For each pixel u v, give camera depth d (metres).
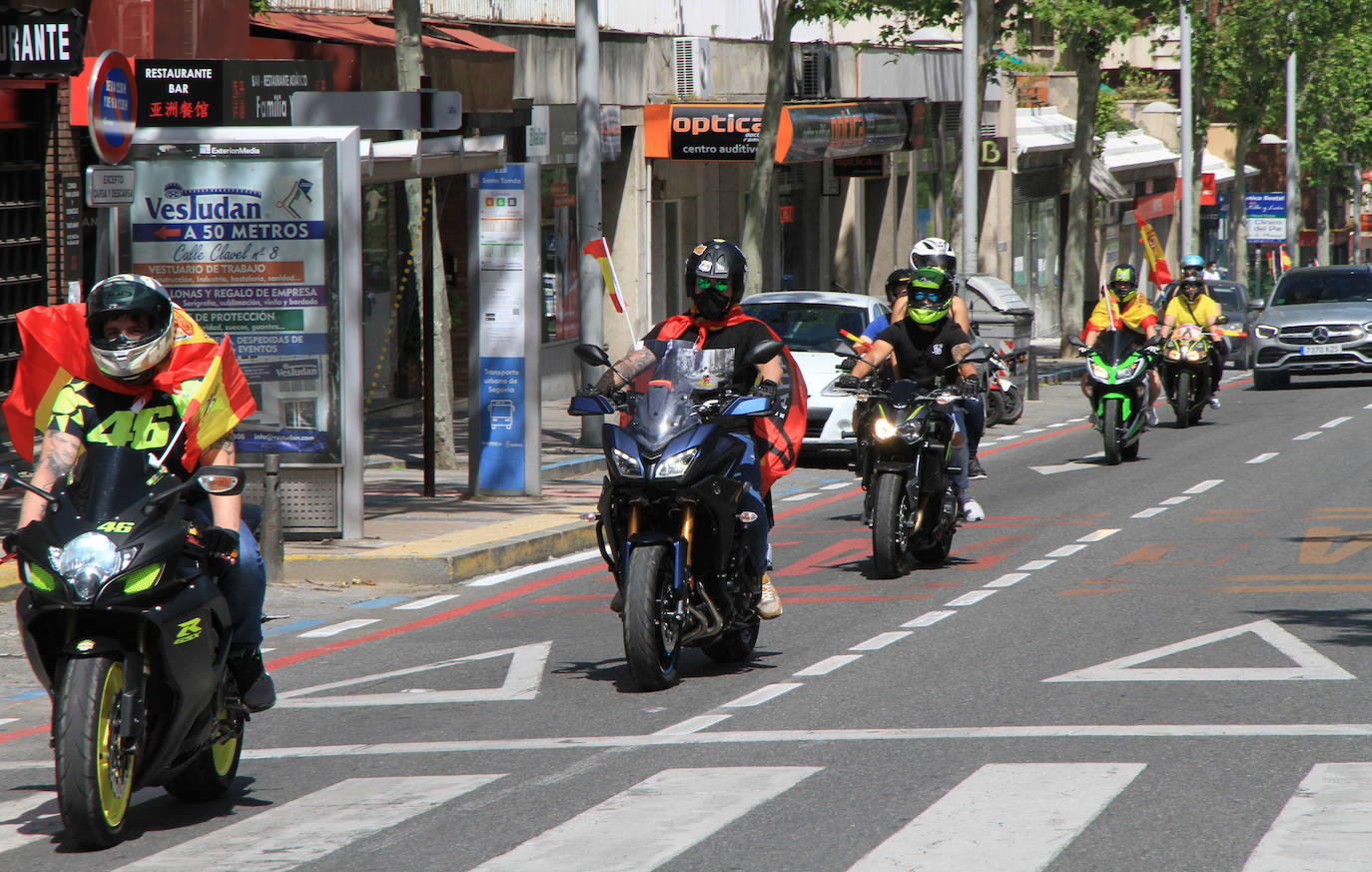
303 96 42.50
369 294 71.69
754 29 107.00
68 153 56.31
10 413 18.80
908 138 109.75
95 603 16.81
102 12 54.69
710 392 25.31
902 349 36.94
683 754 21.23
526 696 25.27
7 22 49.88
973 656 27.27
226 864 17.14
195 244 38.75
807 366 60.16
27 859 17.53
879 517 35.16
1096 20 102.44
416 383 75.75
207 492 18.30
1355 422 74.75
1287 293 102.75
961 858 16.59
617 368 25.45
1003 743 21.34
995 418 78.25
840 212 117.38
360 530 39.56
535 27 82.25
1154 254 75.88
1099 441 69.62
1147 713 22.84
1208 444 66.38
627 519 25.19
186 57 56.84
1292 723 22.06
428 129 42.88
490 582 37.28
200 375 18.53
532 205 48.12
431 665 28.19
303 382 39.16
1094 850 16.77
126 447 17.81
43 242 55.75
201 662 17.72
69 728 16.97
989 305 89.00
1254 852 16.58
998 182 141.00
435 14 75.12
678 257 98.12
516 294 48.34
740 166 103.50
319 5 70.50
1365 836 17.03
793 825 17.91
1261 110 163.25
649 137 90.12
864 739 21.75
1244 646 27.55
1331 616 30.22
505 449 48.72
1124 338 59.59
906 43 97.19
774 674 26.34
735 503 24.94
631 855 17.00
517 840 17.67
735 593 25.88
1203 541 40.50
